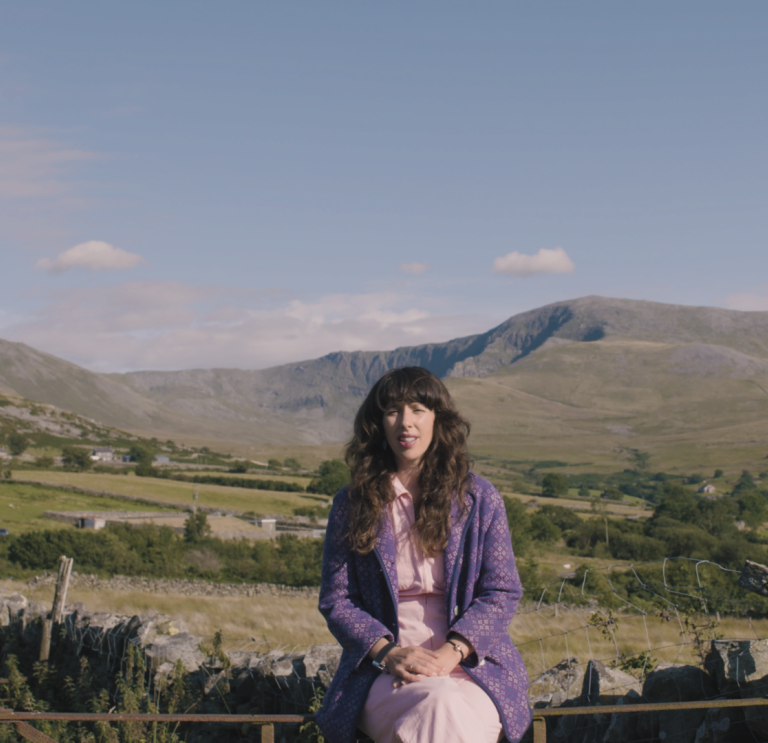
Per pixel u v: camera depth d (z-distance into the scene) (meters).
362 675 3.10
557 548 65.38
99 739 5.79
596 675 5.21
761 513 87.69
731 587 15.31
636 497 194.50
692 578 17.52
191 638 7.44
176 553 46.03
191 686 6.79
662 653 11.02
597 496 163.50
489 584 3.26
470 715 2.75
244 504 90.19
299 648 7.23
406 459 3.39
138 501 85.56
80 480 93.00
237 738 6.39
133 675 7.09
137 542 46.97
